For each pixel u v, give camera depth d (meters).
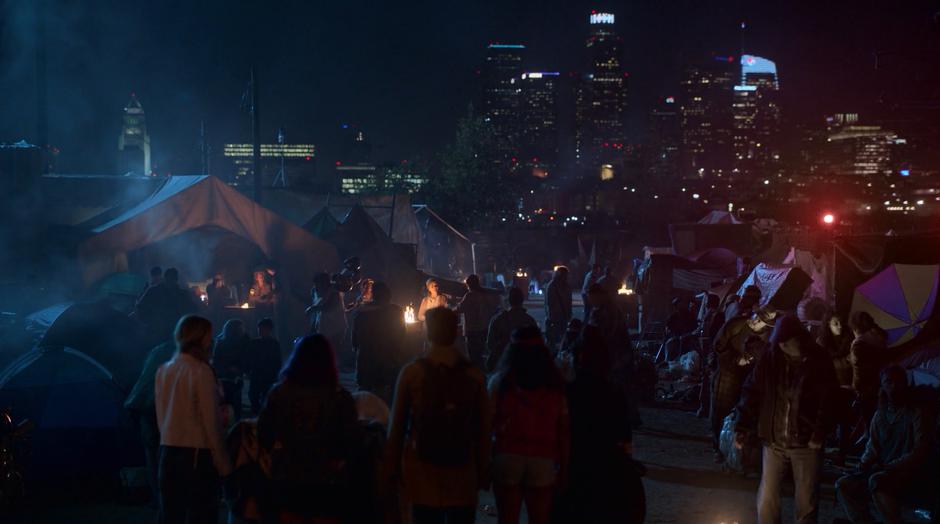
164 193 19.97
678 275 25.17
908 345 11.36
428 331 5.80
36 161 25.75
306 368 5.64
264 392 12.31
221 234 20.36
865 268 14.54
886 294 11.78
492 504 8.85
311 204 33.44
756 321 10.59
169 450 6.51
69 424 9.45
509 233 71.62
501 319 12.01
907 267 11.88
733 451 9.88
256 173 27.17
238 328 10.91
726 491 9.38
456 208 71.69
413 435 5.70
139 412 7.79
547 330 16.47
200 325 6.70
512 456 5.88
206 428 6.42
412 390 5.68
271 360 12.33
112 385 9.83
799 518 7.13
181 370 6.54
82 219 29.00
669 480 9.88
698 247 27.19
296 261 20.12
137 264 19.69
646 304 25.30
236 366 10.84
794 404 7.11
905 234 14.78
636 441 12.13
